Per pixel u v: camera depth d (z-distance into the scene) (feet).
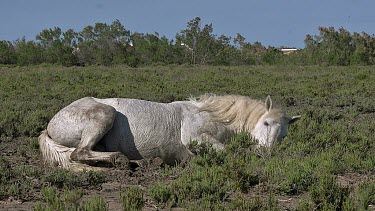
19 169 23.48
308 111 42.06
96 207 17.57
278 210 18.34
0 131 33.68
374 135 33.58
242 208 18.28
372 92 65.00
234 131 27.55
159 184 20.61
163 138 26.40
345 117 43.91
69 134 25.71
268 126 26.86
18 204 19.40
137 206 18.47
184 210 18.60
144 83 75.87
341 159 26.21
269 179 22.21
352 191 21.48
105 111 25.59
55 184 21.90
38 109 42.06
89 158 24.89
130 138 26.17
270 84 75.97
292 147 28.02
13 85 67.62
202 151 25.52
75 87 68.49
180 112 27.12
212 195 19.81
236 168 22.03
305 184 21.57
